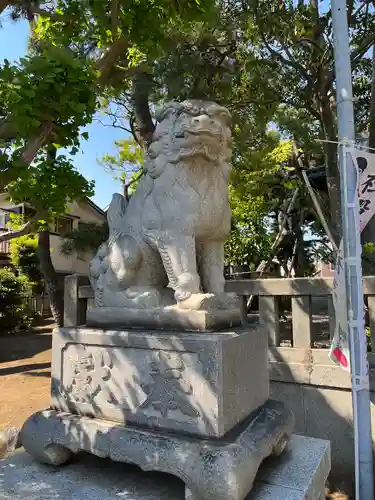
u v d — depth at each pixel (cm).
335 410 281
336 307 227
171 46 401
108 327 196
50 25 337
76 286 363
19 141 233
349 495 274
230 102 503
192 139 187
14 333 1105
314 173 736
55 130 246
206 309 179
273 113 530
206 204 195
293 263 970
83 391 188
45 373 625
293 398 296
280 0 437
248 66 473
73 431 178
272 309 306
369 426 212
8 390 527
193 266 190
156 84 481
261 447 162
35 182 334
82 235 675
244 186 733
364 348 213
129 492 166
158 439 158
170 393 165
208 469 142
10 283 1091
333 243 267
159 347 168
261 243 793
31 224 402
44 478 178
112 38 326
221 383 157
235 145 535
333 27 234
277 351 303
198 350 160
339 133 227
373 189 220
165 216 194
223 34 477
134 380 175
